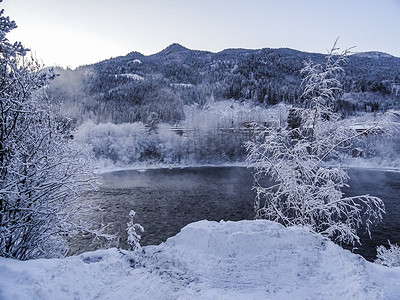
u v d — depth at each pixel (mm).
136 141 85062
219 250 7617
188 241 8227
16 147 8391
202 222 9227
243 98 188000
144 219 32500
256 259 7234
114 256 7801
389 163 59125
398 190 41125
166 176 62938
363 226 27594
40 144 8953
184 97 188375
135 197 42719
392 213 31109
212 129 91188
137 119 119250
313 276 6449
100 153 80125
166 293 5883
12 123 8641
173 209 36312
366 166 60062
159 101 159500
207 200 40375
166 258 7410
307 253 7414
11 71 8328
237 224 8836
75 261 6844
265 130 13094
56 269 6297
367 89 127562
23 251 9117
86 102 151625
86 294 5781
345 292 5594
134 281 6488
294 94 153500
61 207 9680
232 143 85500
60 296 5527
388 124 10977
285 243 7836
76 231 10180
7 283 5645
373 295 5059
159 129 94625
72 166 9719
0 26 7645
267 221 9141
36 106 9094
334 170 11820
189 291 5938
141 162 82062
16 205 8539
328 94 12742
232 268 6895
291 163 12492
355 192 40250
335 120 12727
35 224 8812
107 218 32719
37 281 5758
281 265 6934
